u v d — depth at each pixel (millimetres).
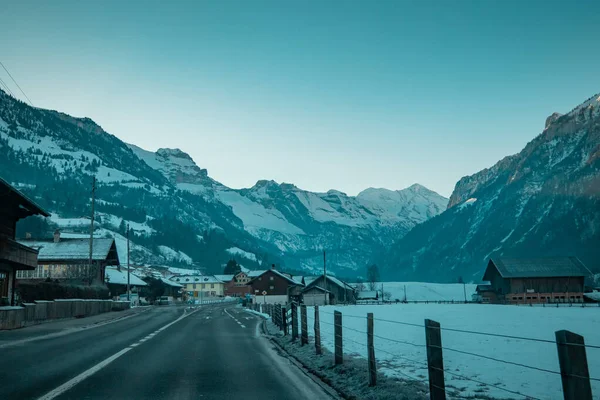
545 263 108000
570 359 5070
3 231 35281
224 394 9836
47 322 33438
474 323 32062
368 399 9227
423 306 71062
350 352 16469
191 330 27109
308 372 12781
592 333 24578
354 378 11133
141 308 72250
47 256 72812
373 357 10266
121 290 97562
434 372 7797
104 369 12609
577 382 5023
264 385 10875
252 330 27453
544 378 11367
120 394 9578
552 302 102312
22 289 37156
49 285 40188
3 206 34875
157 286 121812
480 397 9422
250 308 67250
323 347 17906
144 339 21375
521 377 11555
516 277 105250
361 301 127812
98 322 34469
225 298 170375
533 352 15750
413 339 20359
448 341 19516
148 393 9727
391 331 24656
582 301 100375
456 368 12945
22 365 13180
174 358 15109
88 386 10289
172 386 10531
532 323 31828
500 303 102000
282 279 126438
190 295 179750
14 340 20484
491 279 115625
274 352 17234
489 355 15227
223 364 14031
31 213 38125
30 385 10305
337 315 13227
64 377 11320
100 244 76125
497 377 11594
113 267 107062
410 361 14117
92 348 17562
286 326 23531
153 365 13570
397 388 9656
